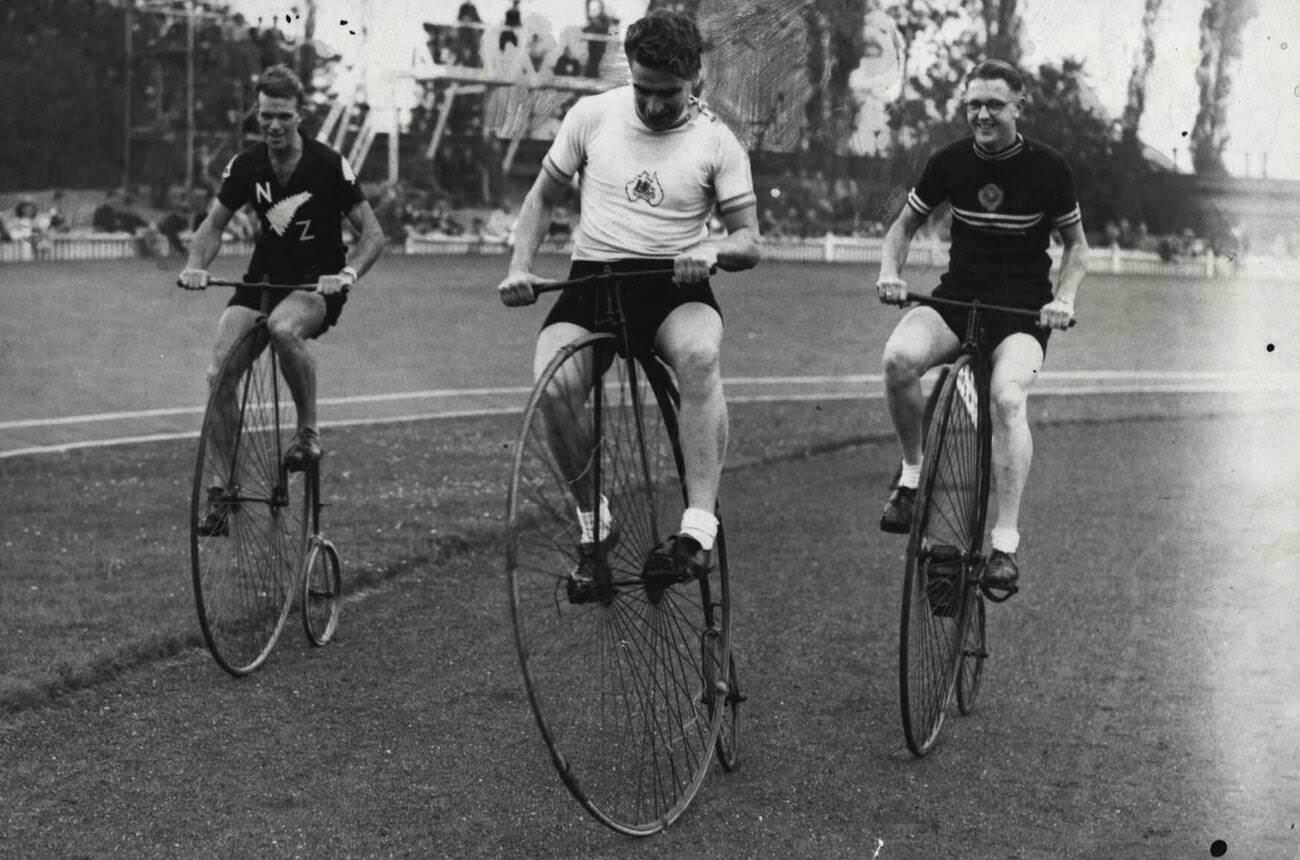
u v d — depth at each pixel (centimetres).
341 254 594
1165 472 982
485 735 469
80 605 591
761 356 1639
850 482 938
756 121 993
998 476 516
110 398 1214
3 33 2372
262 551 564
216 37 2353
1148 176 1714
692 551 414
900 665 445
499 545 721
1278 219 1692
